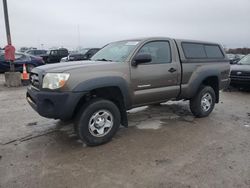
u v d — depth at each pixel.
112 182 2.85
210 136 4.32
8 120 5.14
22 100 7.15
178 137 4.25
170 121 5.18
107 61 4.17
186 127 4.80
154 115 5.62
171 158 3.45
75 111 3.76
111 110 3.90
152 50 4.47
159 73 4.43
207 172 3.07
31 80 4.00
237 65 9.21
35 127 4.70
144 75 4.22
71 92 3.41
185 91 4.96
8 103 6.73
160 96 4.57
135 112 5.86
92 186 2.77
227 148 3.80
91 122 3.75
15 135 4.29
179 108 6.28
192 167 3.20
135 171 3.09
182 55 4.89
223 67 5.73
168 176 2.98
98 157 3.46
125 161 3.35
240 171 3.10
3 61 13.94
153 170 3.12
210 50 5.59
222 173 3.05
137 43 4.34
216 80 5.63
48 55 21.92
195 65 5.08
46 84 3.50
